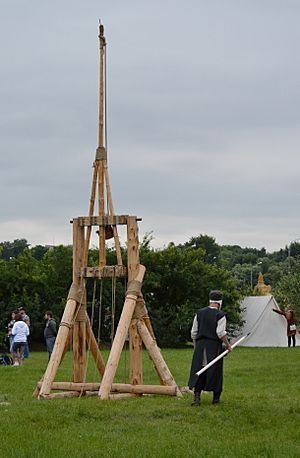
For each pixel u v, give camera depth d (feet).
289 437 32.58
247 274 394.11
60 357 46.68
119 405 40.75
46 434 32.55
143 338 46.93
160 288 136.98
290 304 155.02
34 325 128.36
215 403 40.63
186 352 107.96
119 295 124.16
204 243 360.69
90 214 48.96
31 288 130.62
